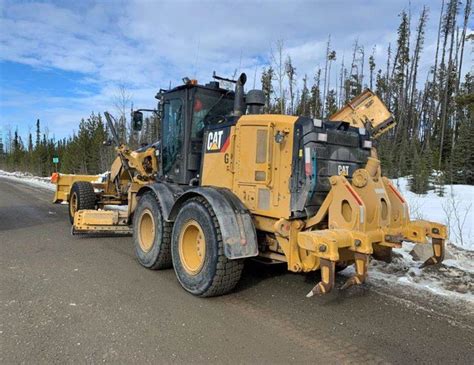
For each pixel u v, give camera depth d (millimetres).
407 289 4824
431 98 33438
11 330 3506
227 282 4391
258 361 3098
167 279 5148
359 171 4047
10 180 28359
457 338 3566
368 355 3246
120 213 7359
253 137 4664
